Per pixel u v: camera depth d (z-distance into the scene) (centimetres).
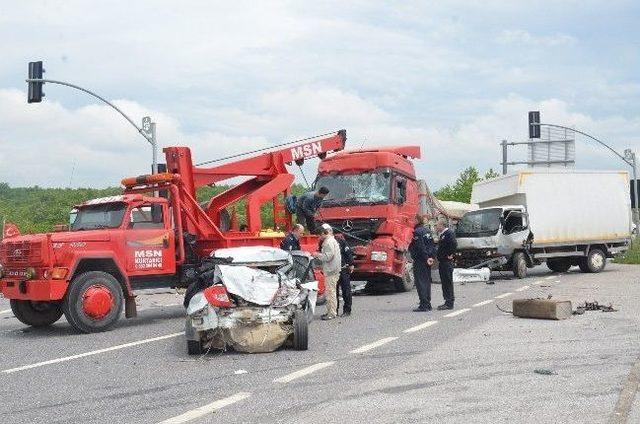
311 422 659
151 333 1327
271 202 1889
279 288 1082
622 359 920
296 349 1073
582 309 1412
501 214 2470
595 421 639
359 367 914
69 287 1347
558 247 2678
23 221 5944
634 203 3978
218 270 1125
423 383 809
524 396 737
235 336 1054
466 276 2355
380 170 2072
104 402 771
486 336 1141
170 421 680
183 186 1608
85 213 1504
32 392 837
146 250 1464
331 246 1452
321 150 2066
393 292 2125
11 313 1830
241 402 747
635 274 2573
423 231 1542
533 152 4347
